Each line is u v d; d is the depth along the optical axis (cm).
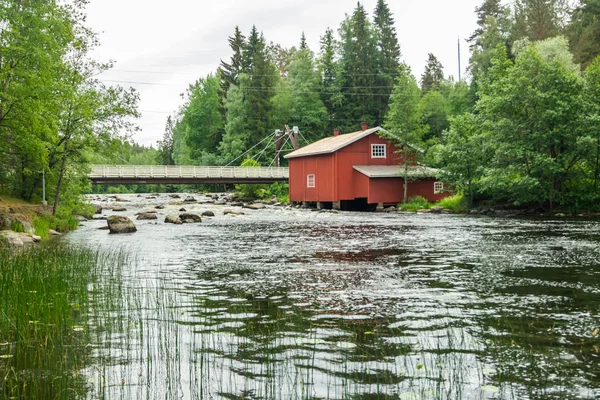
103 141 2583
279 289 870
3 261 1091
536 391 427
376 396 422
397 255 1270
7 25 1948
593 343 549
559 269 1020
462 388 435
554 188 2919
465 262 1134
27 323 657
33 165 2577
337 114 7900
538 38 6056
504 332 594
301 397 423
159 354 536
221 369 491
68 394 435
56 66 2311
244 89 7506
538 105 2895
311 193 4381
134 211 3894
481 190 3120
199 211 3819
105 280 972
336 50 8494
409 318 662
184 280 969
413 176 3931
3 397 427
